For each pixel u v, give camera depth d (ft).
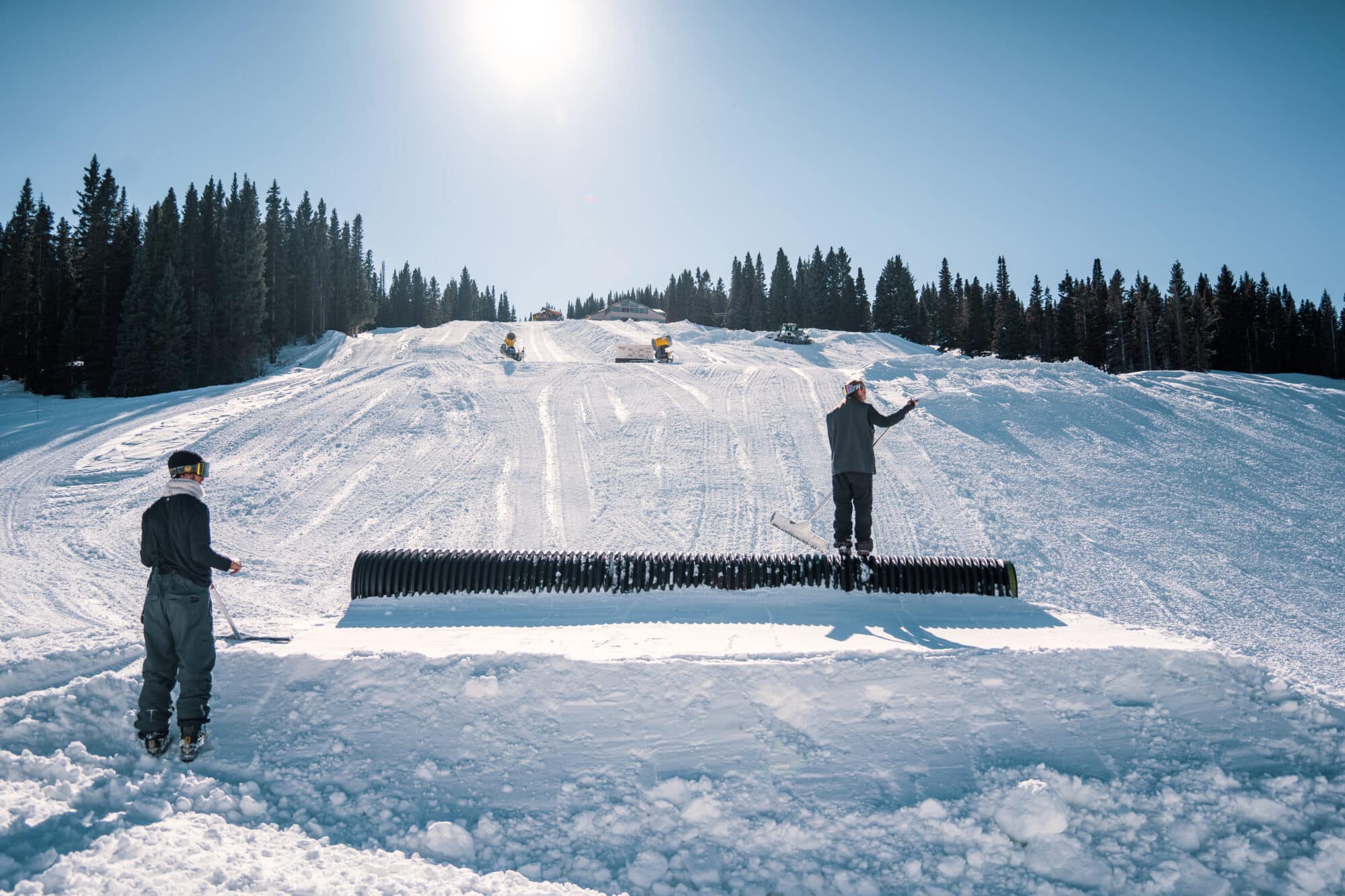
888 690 15.02
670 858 12.62
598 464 41.29
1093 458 44.80
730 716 14.60
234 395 61.46
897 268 280.92
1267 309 215.72
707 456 42.22
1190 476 42.34
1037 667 15.43
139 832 11.70
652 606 19.61
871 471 22.11
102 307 141.38
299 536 30.53
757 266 325.21
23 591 23.80
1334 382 111.75
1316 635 24.45
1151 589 27.73
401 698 15.03
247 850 11.83
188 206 162.71
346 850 12.29
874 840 12.92
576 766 14.02
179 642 13.80
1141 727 14.65
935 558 21.53
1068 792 13.53
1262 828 12.82
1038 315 243.60
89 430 50.08
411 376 69.15
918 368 71.87
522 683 15.08
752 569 20.97
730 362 133.90
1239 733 14.42
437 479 38.52
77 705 14.37
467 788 13.76
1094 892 12.19
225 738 14.52
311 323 214.90
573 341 189.67
